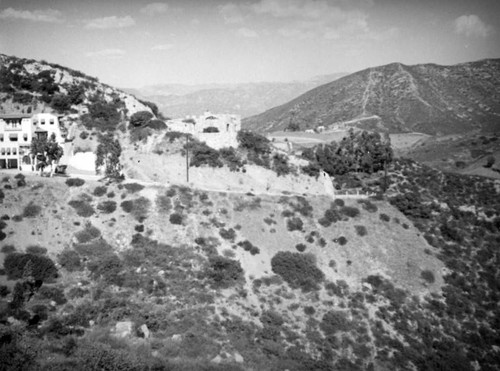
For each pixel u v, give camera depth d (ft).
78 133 446.19
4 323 251.80
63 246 314.76
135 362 235.40
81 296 282.97
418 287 351.67
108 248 320.29
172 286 302.04
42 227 323.78
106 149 406.00
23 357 226.38
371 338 302.45
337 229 382.01
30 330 249.96
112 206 347.77
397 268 362.33
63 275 295.07
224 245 343.46
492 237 411.13
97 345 244.22
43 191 348.79
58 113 458.09
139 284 297.94
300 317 306.14
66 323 260.83
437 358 300.61
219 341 272.51
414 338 310.65
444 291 352.28
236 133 467.11
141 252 320.29
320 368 271.69
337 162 517.55
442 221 416.46
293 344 285.43
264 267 338.95
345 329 303.07
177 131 457.27
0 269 286.66
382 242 379.55
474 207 445.78
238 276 322.75
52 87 479.41
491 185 483.51
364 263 360.69
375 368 283.38
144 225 341.00
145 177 412.16
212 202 375.25
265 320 296.30
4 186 346.33
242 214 372.79
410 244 384.06
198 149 433.48
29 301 270.87
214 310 292.40
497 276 377.30
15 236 313.12
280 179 442.91
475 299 352.28
